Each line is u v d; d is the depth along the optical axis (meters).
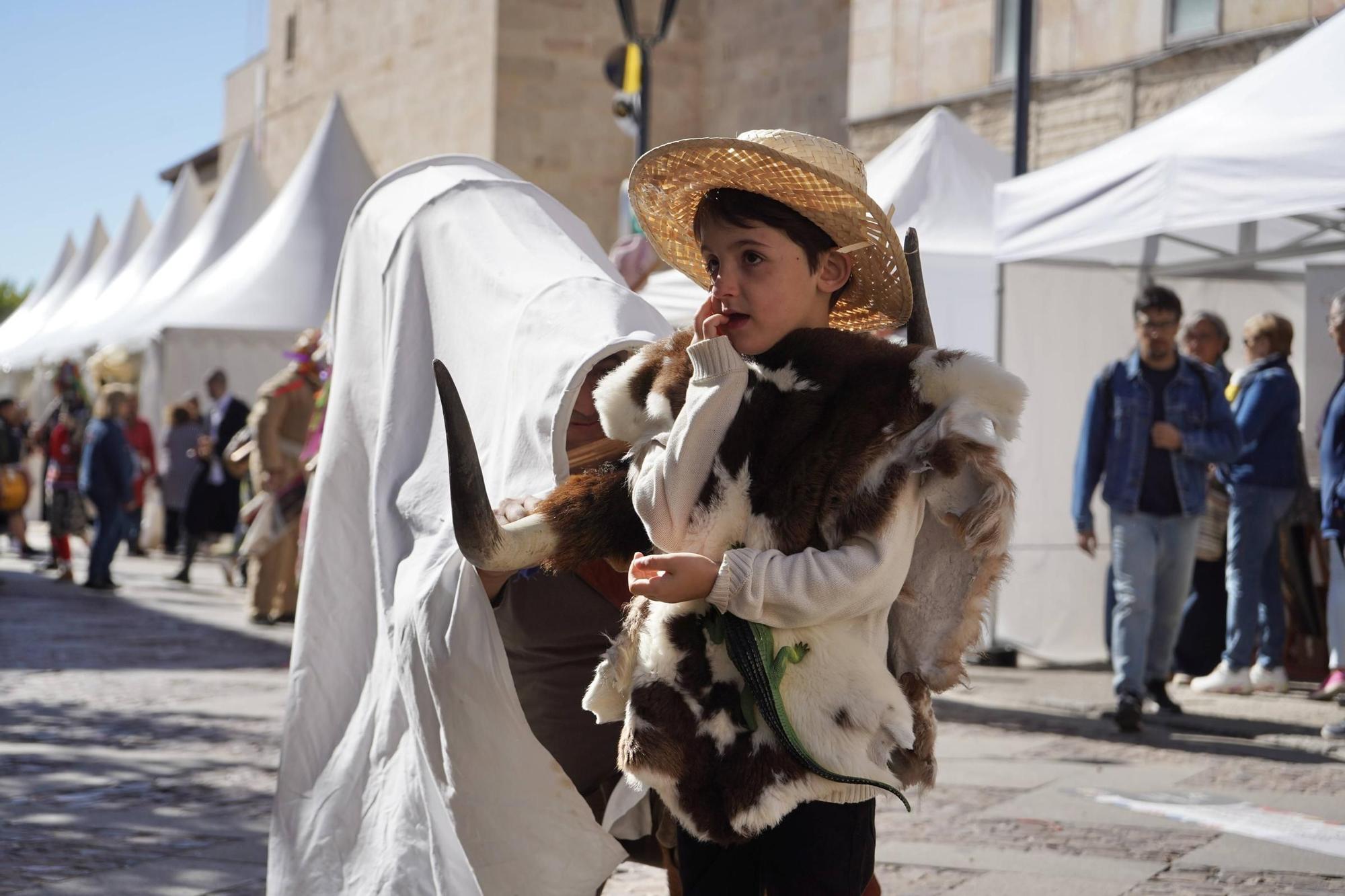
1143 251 9.06
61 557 14.89
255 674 8.54
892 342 2.17
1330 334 8.75
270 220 15.58
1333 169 6.01
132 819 4.93
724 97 19.95
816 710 2.10
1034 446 9.07
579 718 2.86
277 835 3.15
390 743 3.06
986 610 2.13
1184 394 6.91
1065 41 13.51
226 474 14.98
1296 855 4.47
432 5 22.11
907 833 4.75
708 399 2.14
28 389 26.41
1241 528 7.95
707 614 2.17
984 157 10.70
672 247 2.54
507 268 3.19
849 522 2.06
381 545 3.02
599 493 2.33
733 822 2.12
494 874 2.70
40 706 7.29
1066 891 4.06
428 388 3.23
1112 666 9.02
